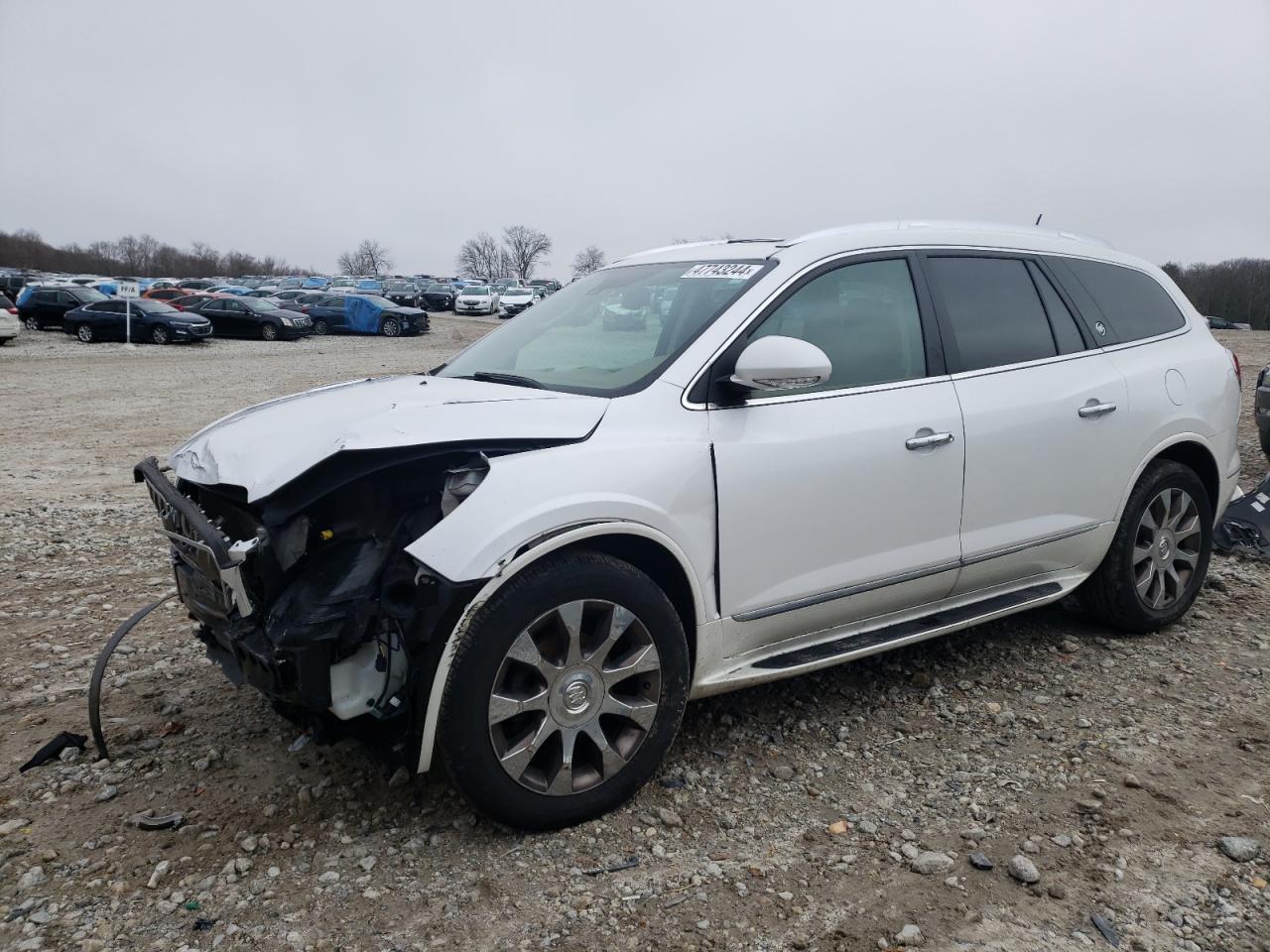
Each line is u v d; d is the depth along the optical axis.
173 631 4.66
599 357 3.43
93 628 4.72
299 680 2.66
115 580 5.54
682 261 3.85
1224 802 3.04
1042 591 4.05
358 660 2.76
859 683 3.97
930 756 3.37
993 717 3.65
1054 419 3.89
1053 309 4.11
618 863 2.74
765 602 3.23
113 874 2.69
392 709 2.75
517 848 2.81
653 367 3.18
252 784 3.17
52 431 12.08
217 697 3.87
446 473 2.80
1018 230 4.22
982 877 2.68
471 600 2.61
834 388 3.39
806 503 3.25
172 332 29.38
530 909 2.54
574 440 2.89
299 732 3.54
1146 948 2.39
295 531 2.79
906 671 4.09
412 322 35.09
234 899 2.57
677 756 3.37
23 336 30.67
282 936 2.43
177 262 121.62
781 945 2.40
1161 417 4.28
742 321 3.25
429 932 2.45
